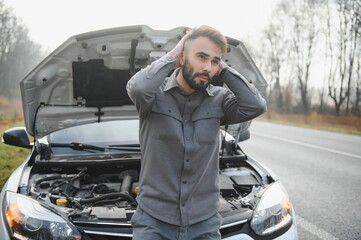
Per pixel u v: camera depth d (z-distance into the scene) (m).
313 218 4.29
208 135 1.81
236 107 1.94
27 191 2.57
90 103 3.49
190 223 1.77
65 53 3.00
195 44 1.70
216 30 1.72
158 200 1.77
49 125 3.41
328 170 6.87
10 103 23.77
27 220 2.14
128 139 3.61
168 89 1.79
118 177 3.18
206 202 1.83
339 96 29.34
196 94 1.83
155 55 3.11
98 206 2.48
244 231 2.25
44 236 2.09
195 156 1.77
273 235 2.33
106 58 3.15
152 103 1.75
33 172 3.03
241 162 3.40
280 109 35.84
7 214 2.24
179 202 1.76
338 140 11.72
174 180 1.76
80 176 2.96
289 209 2.57
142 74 1.74
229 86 1.91
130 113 3.77
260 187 2.78
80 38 2.90
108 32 2.92
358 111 28.06
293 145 10.24
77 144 3.43
